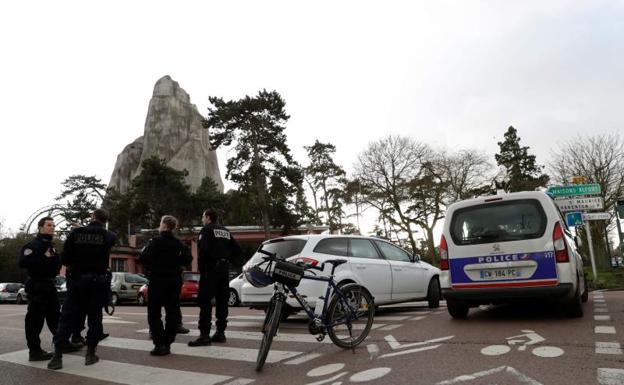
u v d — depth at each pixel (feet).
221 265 21.79
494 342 18.19
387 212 138.00
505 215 24.00
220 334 21.97
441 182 134.72
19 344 24.84
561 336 18.72
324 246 27.73
